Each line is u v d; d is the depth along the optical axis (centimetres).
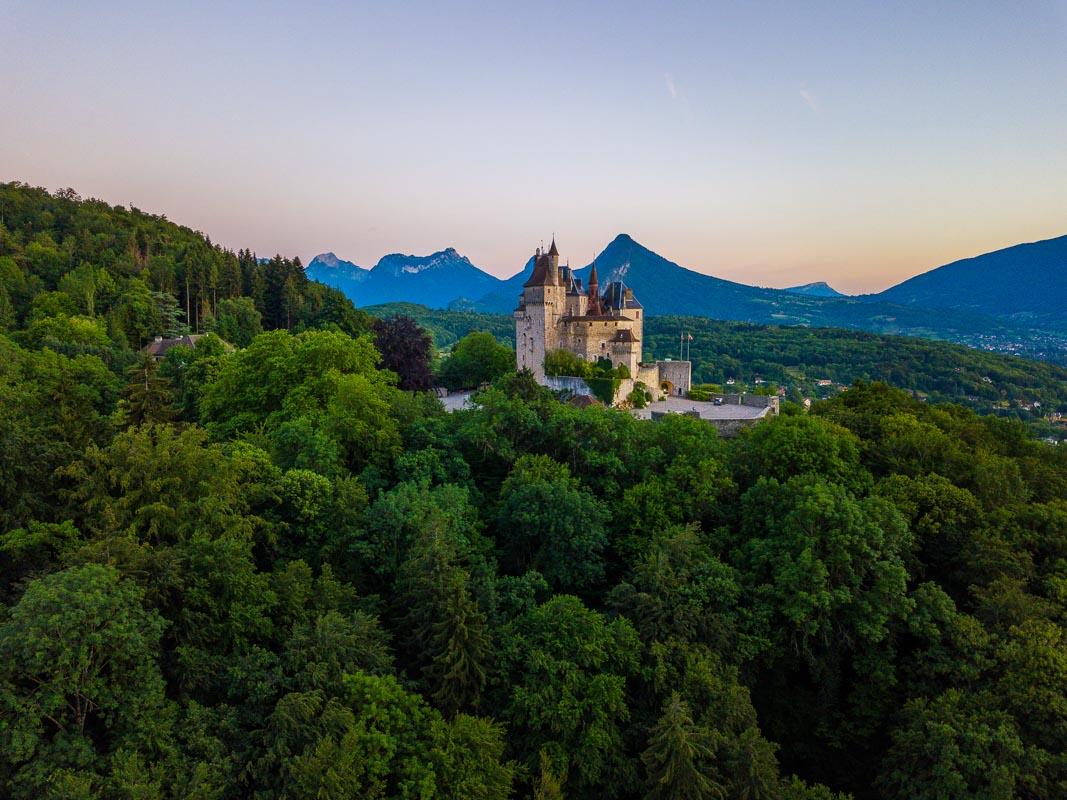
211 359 7012
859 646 3809
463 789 2330
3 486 2927
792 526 3775
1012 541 4084
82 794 1828
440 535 3266
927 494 4397
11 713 1962
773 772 2730
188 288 12825
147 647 2273
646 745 3023
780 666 3831
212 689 2531
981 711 2998
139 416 4050
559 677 2944
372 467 4278
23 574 2714
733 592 3538
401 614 3247
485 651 2934
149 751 2133
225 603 2658
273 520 3369
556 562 3888
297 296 13700
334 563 3425
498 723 2803
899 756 3022
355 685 2452
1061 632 3222
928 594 3631
